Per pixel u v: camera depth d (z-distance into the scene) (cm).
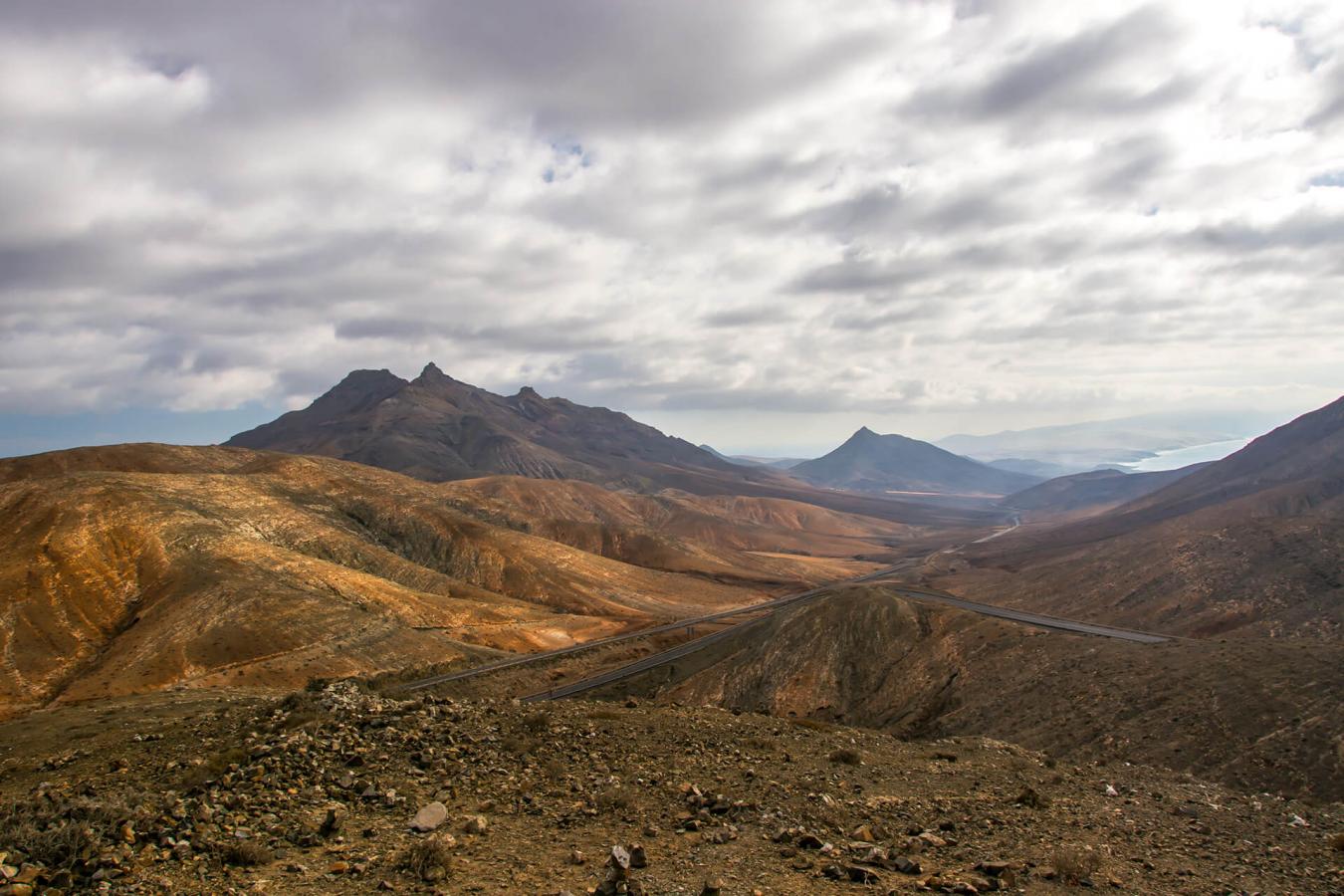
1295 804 2631
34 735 3425
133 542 14012
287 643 11819
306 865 1303
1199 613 14125
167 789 1764
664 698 12075
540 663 14100
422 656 13038
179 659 10850
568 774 1981
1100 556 19838
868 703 10831
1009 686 8981
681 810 1750
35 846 1288
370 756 1984
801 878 1334
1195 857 1762
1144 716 6519
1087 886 1427
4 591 11988
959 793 2177
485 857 1374
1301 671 6278
